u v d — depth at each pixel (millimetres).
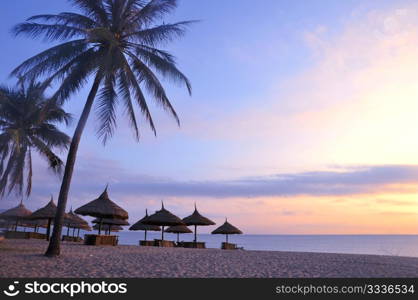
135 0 15516
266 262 14461
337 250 79688
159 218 26266
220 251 21016
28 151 25375
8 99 22766
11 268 10430
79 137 14492
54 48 14383
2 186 22500
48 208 26891
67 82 14016
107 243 22250
